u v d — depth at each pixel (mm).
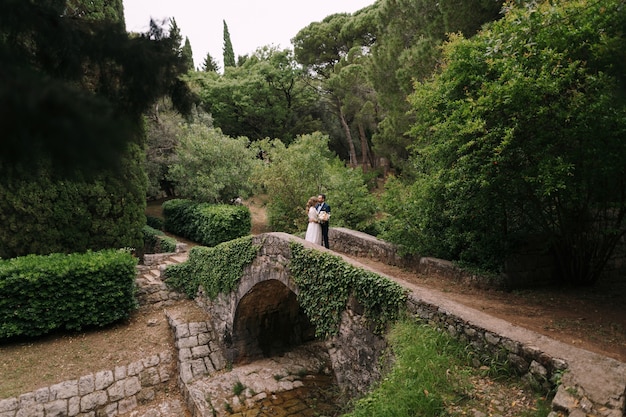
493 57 5641
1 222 10141
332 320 6043
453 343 4230
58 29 2131
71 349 8914
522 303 6094
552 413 2908
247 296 8969
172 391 8586
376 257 9836
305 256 6812
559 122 5051
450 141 6180
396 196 9508
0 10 1890
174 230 17812
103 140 1297
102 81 2418
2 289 8539
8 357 8328
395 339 4566
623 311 5617
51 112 1178
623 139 4840
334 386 8953
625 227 6727
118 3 11867
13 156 1212
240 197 18109
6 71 1250
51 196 10727
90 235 11695
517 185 5684
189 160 16891
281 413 7855
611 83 4547
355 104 24125
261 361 9977
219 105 25969
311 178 15227
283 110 27516
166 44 2607
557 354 3387
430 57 10883
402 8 12883
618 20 4344
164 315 10867
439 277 7918
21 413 7094
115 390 8078
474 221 7043
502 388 3562
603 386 2951
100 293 9766
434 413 3402
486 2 9422
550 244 6914
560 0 5316
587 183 5457
